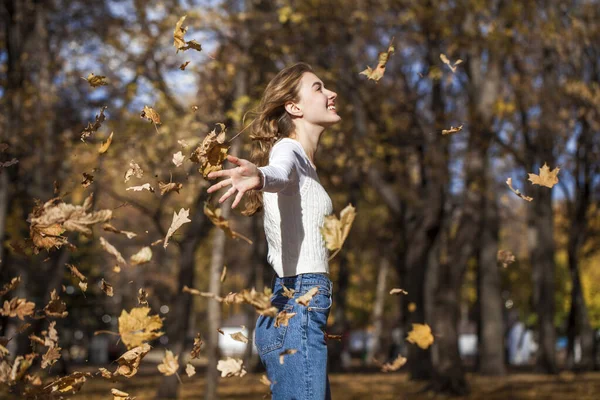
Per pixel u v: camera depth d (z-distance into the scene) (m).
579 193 24.75
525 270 39.84
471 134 15.50
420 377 21.17
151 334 2.41
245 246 28.70
